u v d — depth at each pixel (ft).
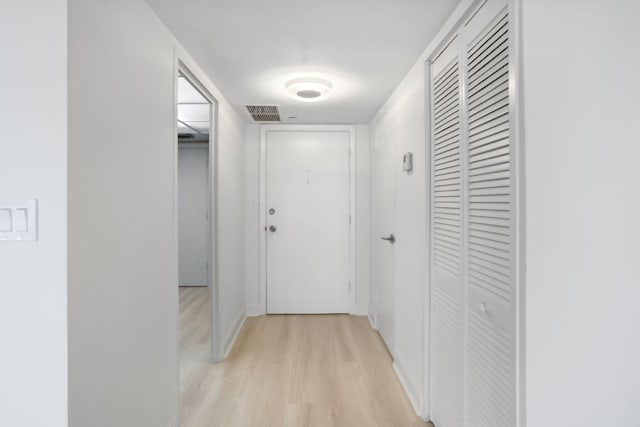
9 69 3.30
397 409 6.85
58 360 3.33
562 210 3.55
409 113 7.52
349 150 12.57
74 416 3.43
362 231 12.56
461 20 5.06
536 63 3.53
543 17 3.53
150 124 5.07
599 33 3.54
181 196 16.75
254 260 12.48
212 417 6.55
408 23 5.55
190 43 6.21
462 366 5.20
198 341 10.22
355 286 12.61
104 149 3.91
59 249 3.30
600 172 3.56
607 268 3.56
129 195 4.47
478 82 4.72
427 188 6.52
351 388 7.61
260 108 10.41
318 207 12.59
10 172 3.30
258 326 11.43
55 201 3.30
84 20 3.54
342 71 7.54
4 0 3.30
